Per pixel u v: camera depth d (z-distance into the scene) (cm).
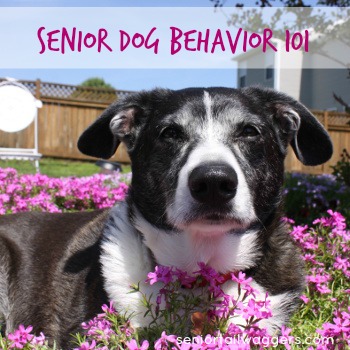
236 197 56
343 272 74
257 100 69
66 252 74
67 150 359
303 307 68
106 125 72
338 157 381
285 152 69
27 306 73
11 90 212
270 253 65
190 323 57
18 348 53
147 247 64
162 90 70
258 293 60
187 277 56
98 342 53
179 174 58
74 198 132
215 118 63
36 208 122
